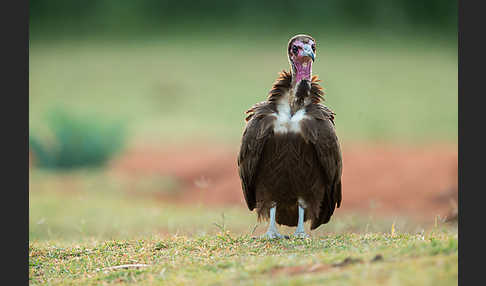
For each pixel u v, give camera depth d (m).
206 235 8.17
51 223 12.98
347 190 17.17
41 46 48.84
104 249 7.85
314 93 8.10
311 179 7.93
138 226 12.30
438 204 15.14
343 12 52.78
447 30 51.25
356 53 44.41
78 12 54.62
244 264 6.27
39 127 26.92
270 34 49.72
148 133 27.67
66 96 35.75
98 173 20.50
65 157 21.94
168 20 53.59
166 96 35.41
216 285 5.66
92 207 14.89
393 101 32.81
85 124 22.66
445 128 27.20
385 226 11.21
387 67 40.62
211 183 19.25
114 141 22.88
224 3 54.62
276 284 5.33
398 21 52.00
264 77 38.84
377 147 22.88
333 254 6.25
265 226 11.51
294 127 7.71
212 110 32.50
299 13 52.94
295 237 7.78
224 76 39.34
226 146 24.55
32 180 19.06
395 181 17.61
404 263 5.50
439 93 34.62
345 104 32.28
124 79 39.56
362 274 5.29
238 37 49.22
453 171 18.09
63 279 6.76
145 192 17.98
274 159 7.81
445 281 5.00
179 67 41.88
